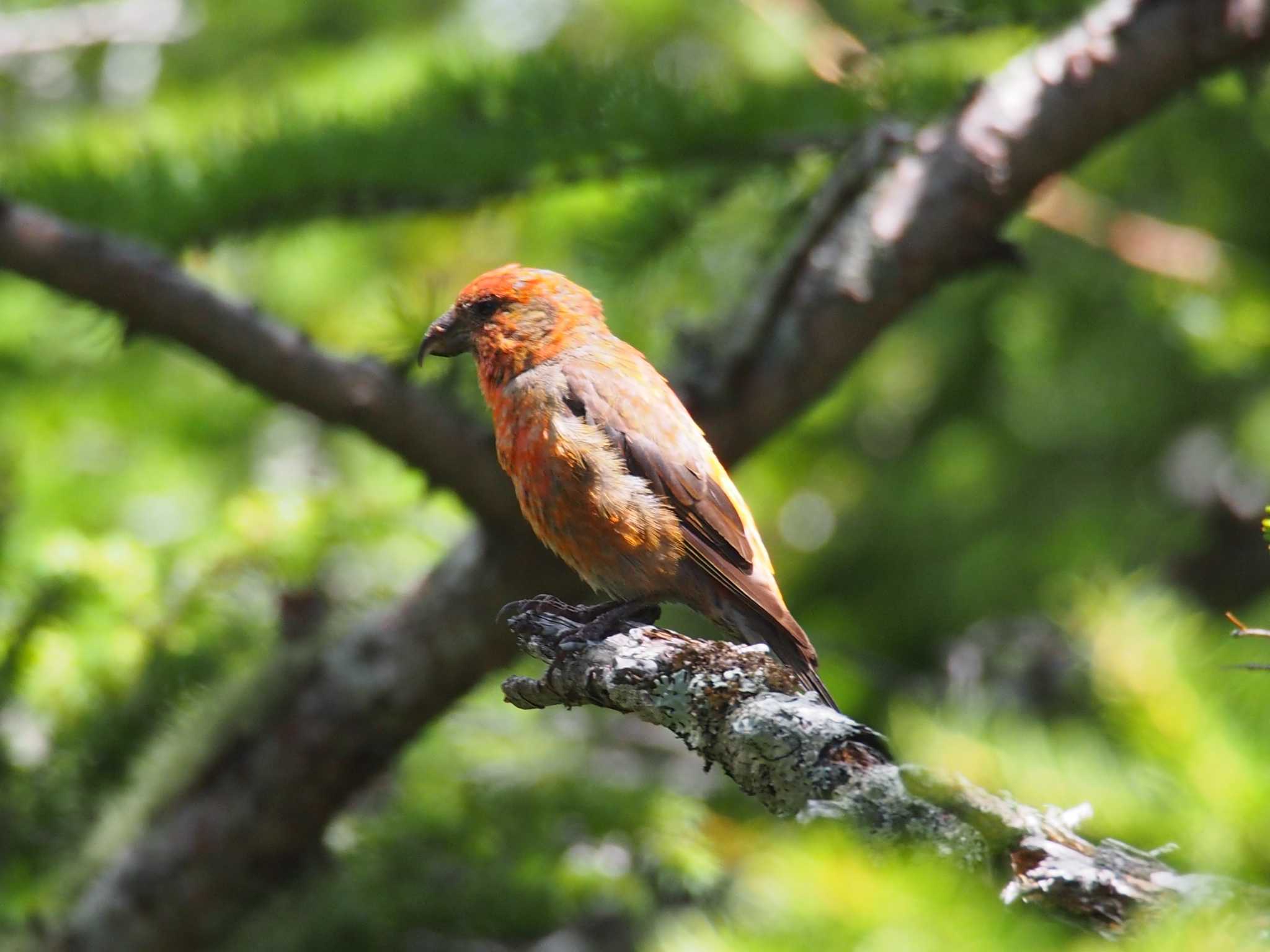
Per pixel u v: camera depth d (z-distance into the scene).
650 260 11.14
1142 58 10.06
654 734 13.87
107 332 10.77
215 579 10.97
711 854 10.41
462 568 9.93
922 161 10.18
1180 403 17.41
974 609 17.08
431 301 9.96
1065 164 10.26
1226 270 14.16
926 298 10.48
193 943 9.92
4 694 9.86
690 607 8.46
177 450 16.75
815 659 8.16
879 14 15.94
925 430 18.27
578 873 10.27
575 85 10.80
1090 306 17.03
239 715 10.02
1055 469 17.72
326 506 11.73
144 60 22.78
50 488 15.48
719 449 9.91
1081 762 4.53
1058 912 4.13
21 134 19.20
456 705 10.19
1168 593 4.85
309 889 10.27
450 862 10.59
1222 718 4.24
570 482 8.26
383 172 10.46
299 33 19.92
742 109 10.66
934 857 3.94
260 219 10.67
